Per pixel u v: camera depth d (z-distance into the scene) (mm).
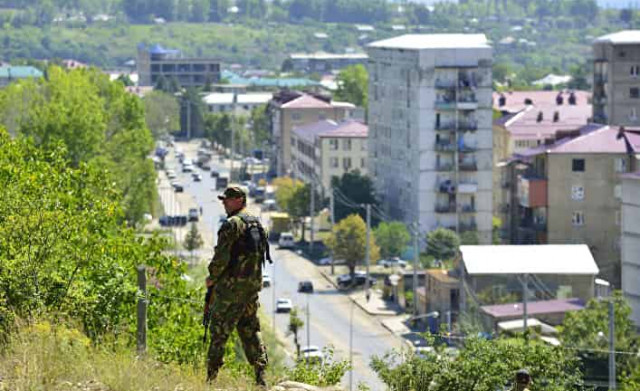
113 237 70875
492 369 60688
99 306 58156
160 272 73500
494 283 152375
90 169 77688
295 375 54688
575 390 64875
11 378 35469
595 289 154625
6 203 57125
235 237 35406
